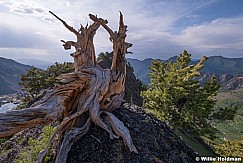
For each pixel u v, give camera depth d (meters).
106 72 10.73
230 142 11.09
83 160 8.66
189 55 19.36
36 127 12.32
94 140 9.27
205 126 16.44
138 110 13.23
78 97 10.05
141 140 9.98
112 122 9.64
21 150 10.32
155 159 9.23
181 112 16.34
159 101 17.39
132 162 8.73
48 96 9.35
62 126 9.17
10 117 7.98
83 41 10.91
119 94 11.55
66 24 10.59
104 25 10.69
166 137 11.41
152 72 18.62
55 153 8.87
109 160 8.66
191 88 17.14
